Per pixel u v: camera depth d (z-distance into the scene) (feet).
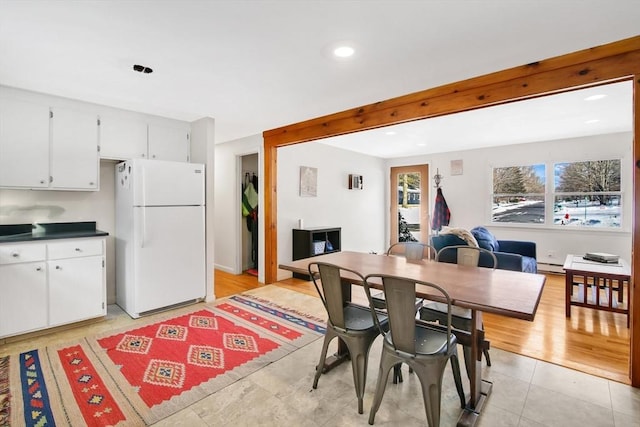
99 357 7.70
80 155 10.09
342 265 7.61
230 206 16.93
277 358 7.75
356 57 7.14
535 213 17.52
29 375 6.90
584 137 16.02
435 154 20.94
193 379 6.82
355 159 20.33
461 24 5.81
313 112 11.39
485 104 8.18
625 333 9.28
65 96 9.66
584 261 11.80
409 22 5.74
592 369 7.30
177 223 11.06
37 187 9.30
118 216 11.27
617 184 15.34
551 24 5.82
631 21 5.72
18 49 6.70
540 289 5.53
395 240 22.99
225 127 13.55
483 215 19.15
